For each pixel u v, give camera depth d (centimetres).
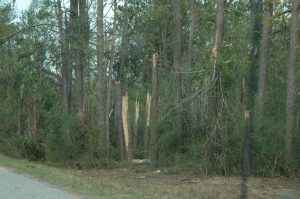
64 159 2545
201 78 2039
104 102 2775
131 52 3656
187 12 3262
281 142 1939
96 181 1722
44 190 1375
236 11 2547
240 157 1927
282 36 2417
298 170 1898
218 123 1964
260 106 1986
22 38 3125
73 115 2694
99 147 2541
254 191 1573
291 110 1909
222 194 1496
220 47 2038
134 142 2855
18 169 1955
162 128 2361
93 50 2722
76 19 2745
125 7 3384
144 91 3550
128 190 1478
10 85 3391
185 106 2234
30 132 3152
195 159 2086
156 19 3394
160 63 3419
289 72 1922
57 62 3241
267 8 2203
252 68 1992
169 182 1812
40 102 3322
